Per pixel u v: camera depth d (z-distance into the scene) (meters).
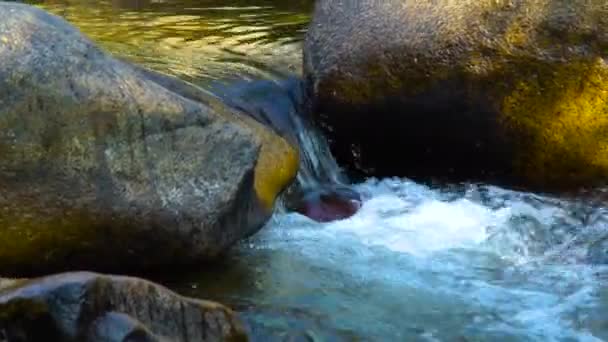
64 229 4.64
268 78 7.25
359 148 6.87
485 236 5.98
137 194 4.76
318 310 4.88
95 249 4.73
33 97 4.63
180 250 4.93
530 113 6.36
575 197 6.43
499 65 6.34
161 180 4.84
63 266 4.71
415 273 5.44
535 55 6.30
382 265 5.51
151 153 4.83
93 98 4.74
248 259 5.41
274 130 6.57
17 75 4.62
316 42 6.88
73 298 3.44
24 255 4.61
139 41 8.52
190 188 4.91
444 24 6.43
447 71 6.40
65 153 4.66
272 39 8.66
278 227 5.91
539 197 6.47
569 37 6.27
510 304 5.10
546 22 6.30
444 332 4.76
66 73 4.73
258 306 4.84
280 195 6.07
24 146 4.59
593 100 6.30
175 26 9.28
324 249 5.67
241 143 5.06
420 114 6.55
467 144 6.56
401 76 6.50
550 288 5.31
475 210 6.31
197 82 6.98
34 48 4.71
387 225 6.09
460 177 6.73
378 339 4.64
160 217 4.80
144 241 4.82
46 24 4.85
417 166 6.81
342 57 6.66
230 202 5.00
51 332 3.40
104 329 3.44
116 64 4.91
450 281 5.36
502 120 6.40
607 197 6.34
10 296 3.36
